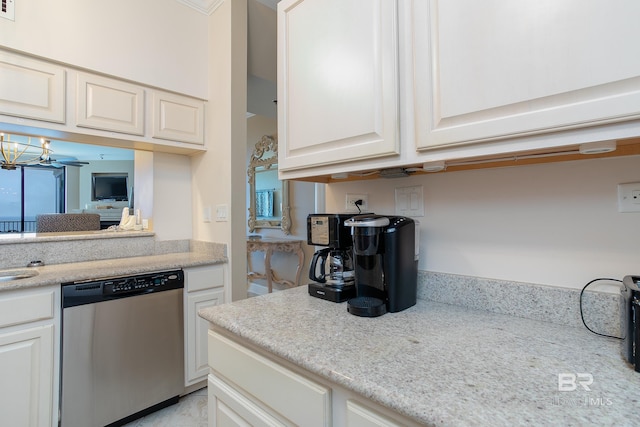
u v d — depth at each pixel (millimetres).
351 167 994
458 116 748
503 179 990
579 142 613
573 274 872
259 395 832
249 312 993
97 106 1860
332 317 946
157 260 2055
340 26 992
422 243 1177
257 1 2615
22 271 1670
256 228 4340
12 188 5867
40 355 1448
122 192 6383
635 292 627
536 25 643
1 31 1558
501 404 517
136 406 1729
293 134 1160
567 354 697
